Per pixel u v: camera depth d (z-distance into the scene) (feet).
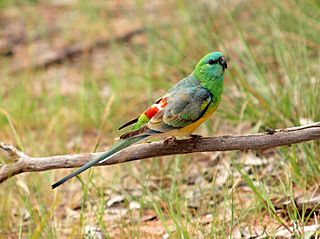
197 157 40.98
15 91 52.95
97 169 39.88
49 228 32.89
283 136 28.99
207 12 55.47
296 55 45.98
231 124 43.60
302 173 36.17
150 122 29.32
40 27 69.46
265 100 42.19
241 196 35.88
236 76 46.16
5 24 71.87
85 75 53.72
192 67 48.67
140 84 51.60
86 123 48.11
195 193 36.83
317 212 33.47
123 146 28.45
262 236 31.53
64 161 29.32
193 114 29.58
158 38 57.21
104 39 63.62
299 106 41.09
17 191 37.86
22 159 29.35
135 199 37.27
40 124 48.67
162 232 33.91
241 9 58.70
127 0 72.95
